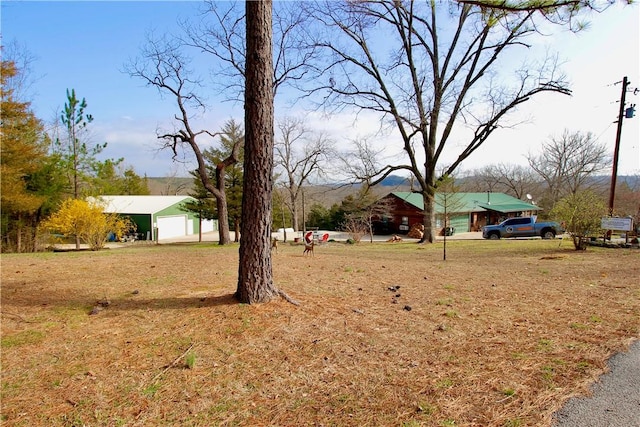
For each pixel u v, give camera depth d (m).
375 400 2.49
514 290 5.83
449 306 4.79
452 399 2.50
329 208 43.53
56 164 22.39
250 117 4.37
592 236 13.59
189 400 2.49
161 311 4.36
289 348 3.34
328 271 7.77
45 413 2.34
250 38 4.28
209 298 4.85
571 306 4.83
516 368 2.96
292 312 4.28
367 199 32.47
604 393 2.57
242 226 4.59
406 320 4.16
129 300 4.90
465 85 19.03
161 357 3.16
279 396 2.54
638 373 2.87
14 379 2.78
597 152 36.06
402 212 35.47
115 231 20.42
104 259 9.90
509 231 25.02
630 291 5.77
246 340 3.51
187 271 7.48
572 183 38.75
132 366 2.99
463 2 5.36
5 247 20.36
